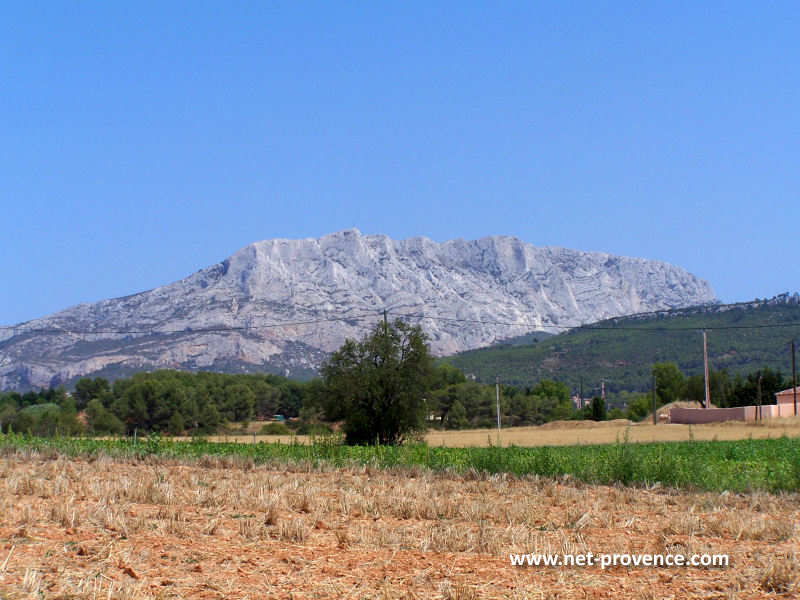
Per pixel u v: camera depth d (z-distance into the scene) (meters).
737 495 26.78
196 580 12.28
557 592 12.12
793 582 12.68
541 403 154.50
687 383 146.00
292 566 13.32
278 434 109.56
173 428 114.38
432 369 71.69
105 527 16.27
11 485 22.91
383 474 32.62
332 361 71.19
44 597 10.98
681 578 13.21
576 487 28.62
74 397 147.25
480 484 28.22
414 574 12.96
